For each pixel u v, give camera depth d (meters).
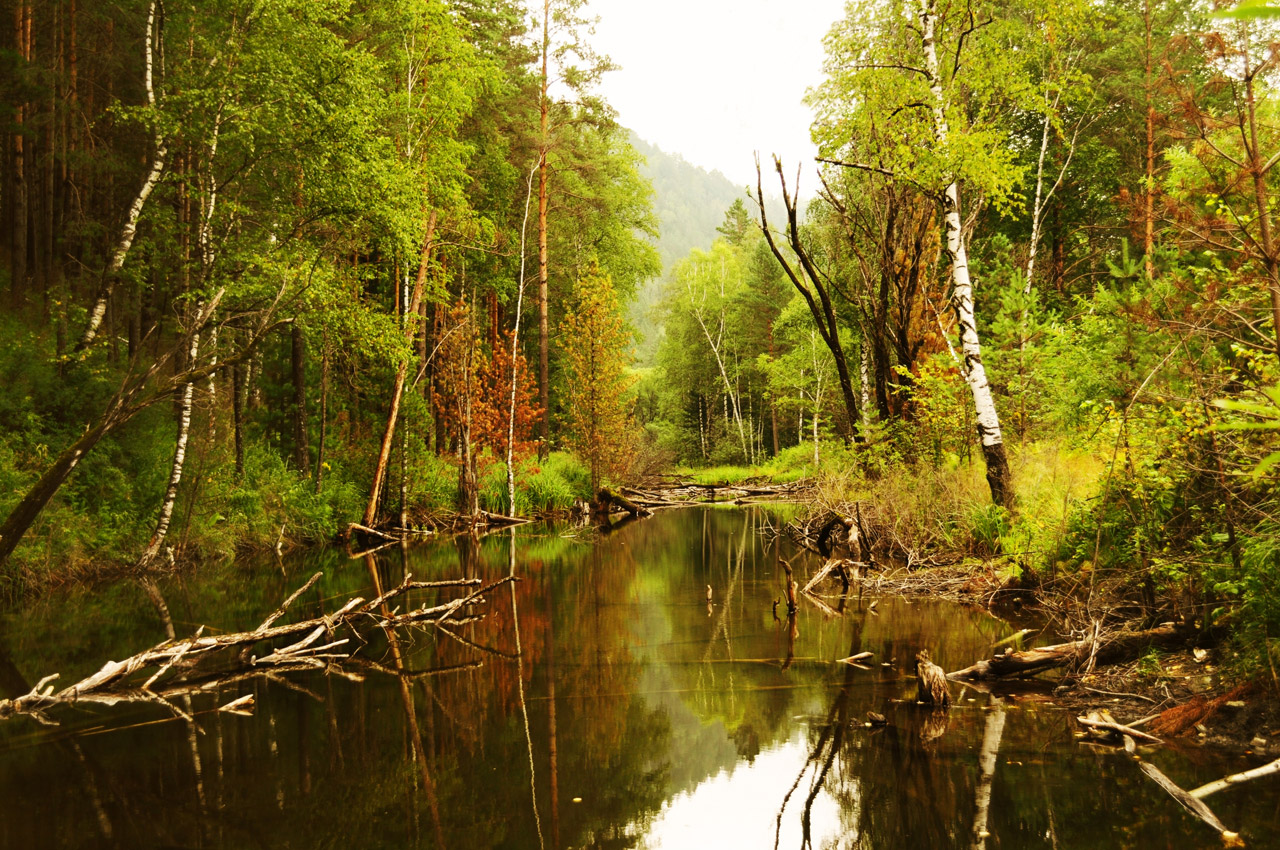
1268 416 1.81
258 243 14.16
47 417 12.84
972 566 10.02
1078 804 3.89
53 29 17.59
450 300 23.05
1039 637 7.07
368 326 15.27
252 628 8.79
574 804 4.30
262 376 21.44
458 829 4.01
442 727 5.59
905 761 4.61
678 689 6.35
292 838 3.93
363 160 14.48
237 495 15.52
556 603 10.23
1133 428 6.34
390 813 4.21
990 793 4.10
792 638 7.86
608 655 7.53
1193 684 5.14
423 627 9.02
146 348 16.20
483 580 12.08
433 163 18.45
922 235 14.62
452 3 22.78
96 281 17.22
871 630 7.98
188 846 3.82
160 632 8.59
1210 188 5.64
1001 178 10.50
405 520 18.45
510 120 24.92
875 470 14.23
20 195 18.20
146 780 4.68
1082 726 4.97
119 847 3.81
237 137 12.95
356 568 13.41
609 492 24.00
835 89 12.38
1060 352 11.22
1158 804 3.84
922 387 13.57
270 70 12.96
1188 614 5.67
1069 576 7.81
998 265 19.92
